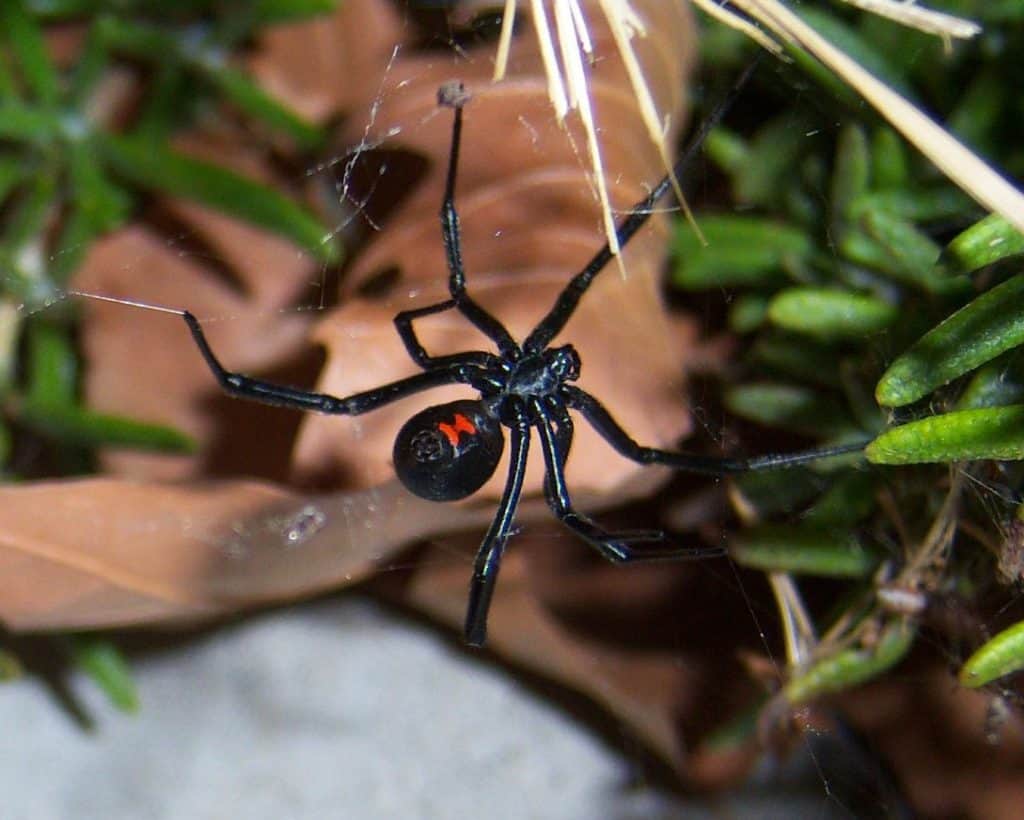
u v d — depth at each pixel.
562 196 0.15
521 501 0.16
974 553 0.15
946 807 0.15
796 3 0.15
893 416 0.14
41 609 0.16
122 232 0.17
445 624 0.18
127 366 0.17
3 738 0.18
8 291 0.17
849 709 0.16
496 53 0.16
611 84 0.15
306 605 0.18
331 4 0.16
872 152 0.15
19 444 0.17
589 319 0.16
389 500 0.16
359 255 0.16
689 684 0.16
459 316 0.16
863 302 0.14
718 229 0.15
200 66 0.17
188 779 0.18
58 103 0.17
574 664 0.16
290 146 0.17
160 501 0.15
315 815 0.18
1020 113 0.15
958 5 0.15
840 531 0.15
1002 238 0.13
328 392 0.16
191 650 0.18
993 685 0.15
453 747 0.18
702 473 0.15
